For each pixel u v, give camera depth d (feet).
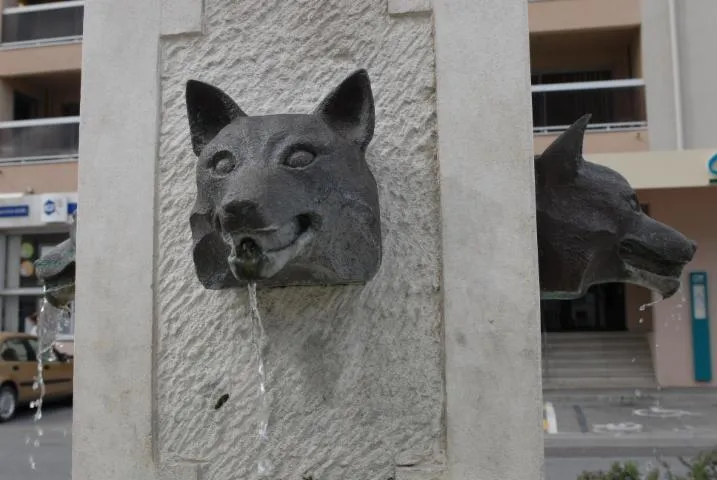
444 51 6.05
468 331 5.73
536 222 6.08
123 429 6.12
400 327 5.90
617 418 28.73
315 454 5.85
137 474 6.04
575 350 37.73
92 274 6.33
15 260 41.68
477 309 5.74
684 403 31.63
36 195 39.68
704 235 35.55
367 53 6.27
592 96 35.22
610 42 38.19
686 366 35.45
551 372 36.35
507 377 5.64
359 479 5.77
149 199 6.34
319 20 6.39
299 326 5.99
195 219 5.43
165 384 6.17
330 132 5.34
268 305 6.05
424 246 5.96
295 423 5.91
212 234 5.35
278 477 5.87
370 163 6.08
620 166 33.40
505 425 5.60
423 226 5.98
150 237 6.28
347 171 5.27
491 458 5.58
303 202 4.94
